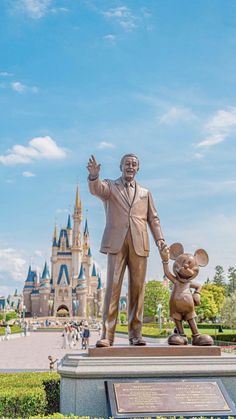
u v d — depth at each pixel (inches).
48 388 450.3
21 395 393.1
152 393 340.2
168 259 415.2
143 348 373.4
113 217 414.3
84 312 6063.0
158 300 3262.8
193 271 409.4
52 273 6422.2
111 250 408.5
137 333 413.1
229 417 323.3
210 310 3393.2
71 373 351.6
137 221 414.6
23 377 523.2
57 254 6446.9
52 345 1694.1
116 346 379.2
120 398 334.6
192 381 352.5
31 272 6732.3
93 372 349.4
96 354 369.4
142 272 414.6
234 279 3981.3
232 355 383.9
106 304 402.3
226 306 1653.5
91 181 407.8
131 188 424.2
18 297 6820.9
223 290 3821.4
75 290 6210.6
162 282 3326.8
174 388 344.8
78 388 350.6
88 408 348.2
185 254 415.2
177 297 406.6
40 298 6171.3
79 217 6535.4
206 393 343.9
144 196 425.7
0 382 482.0
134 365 358.0
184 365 362.3
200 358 369.1
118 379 350.9
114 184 422.6
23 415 387.2
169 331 1680.6
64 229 6594.5
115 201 415.5
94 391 350.6
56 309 6146.7
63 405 358.9
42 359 1114.7
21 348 1528.1
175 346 378.6
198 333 404.5
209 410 332.8
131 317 416.2
